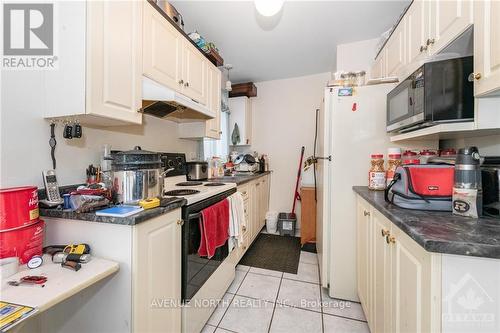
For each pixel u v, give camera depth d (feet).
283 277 6.72
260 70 10.32
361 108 5.47
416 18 4.61
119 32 3.81
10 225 2.71
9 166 3.18
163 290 3.46
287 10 6.14
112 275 2.97
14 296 2.12
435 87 3.26
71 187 3.90
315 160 8.60
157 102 5.03
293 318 4.96
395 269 2.92
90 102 3.28
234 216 5.86
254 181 9.14
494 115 2.85
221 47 8.18
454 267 1.98
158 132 6.46
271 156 11.69
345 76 5.74
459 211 2.86
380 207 3.42
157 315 3.33
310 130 11.02
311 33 7.27
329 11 6.17
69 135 3.77
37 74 3.46
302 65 9.78
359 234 5.09
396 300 2.88
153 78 4.67
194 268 4.28
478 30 2.76
